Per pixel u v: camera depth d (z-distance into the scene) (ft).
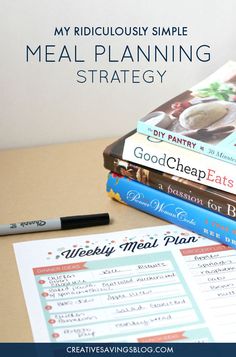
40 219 3.46
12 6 3.91
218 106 3.51
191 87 4.00
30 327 2.78
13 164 3.99
